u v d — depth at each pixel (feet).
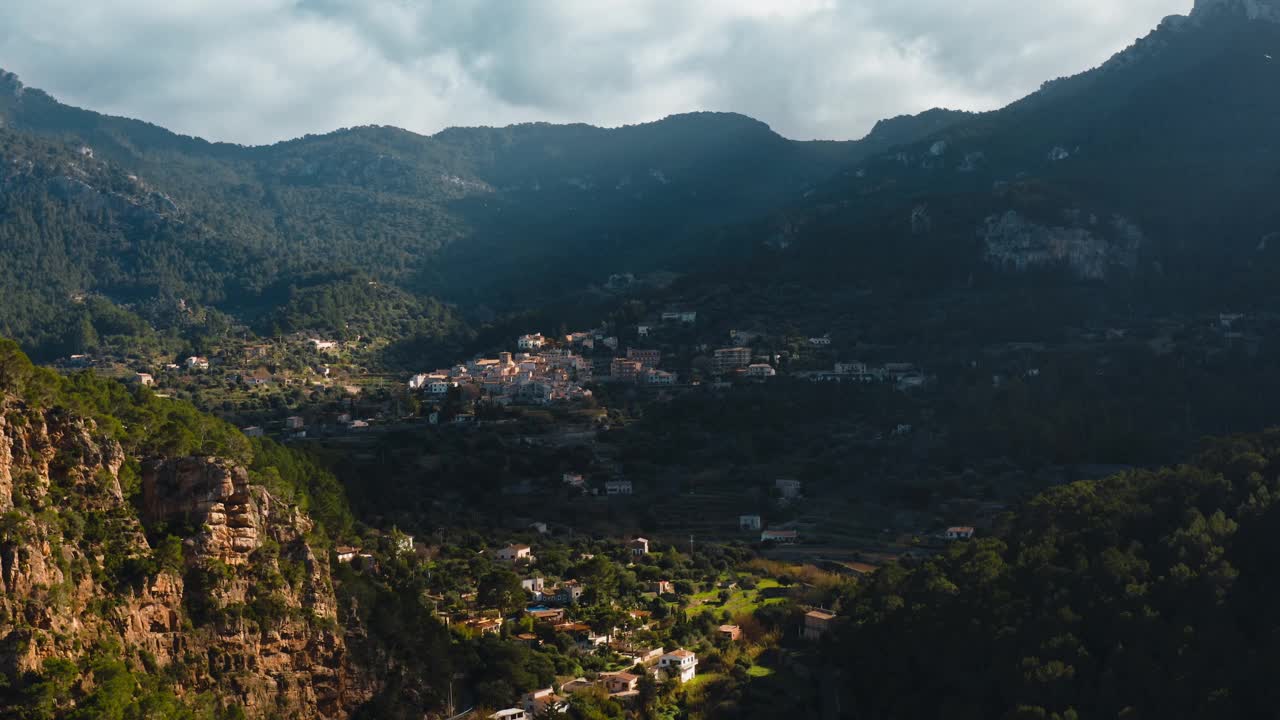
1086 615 486.79
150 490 375.86
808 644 640.58
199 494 380.99
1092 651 470.80
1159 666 442.50
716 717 546.67
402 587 616.80
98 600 326.24
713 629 652.07
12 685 288.92
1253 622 448.24
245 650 371.97
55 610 305.32
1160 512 543.80
